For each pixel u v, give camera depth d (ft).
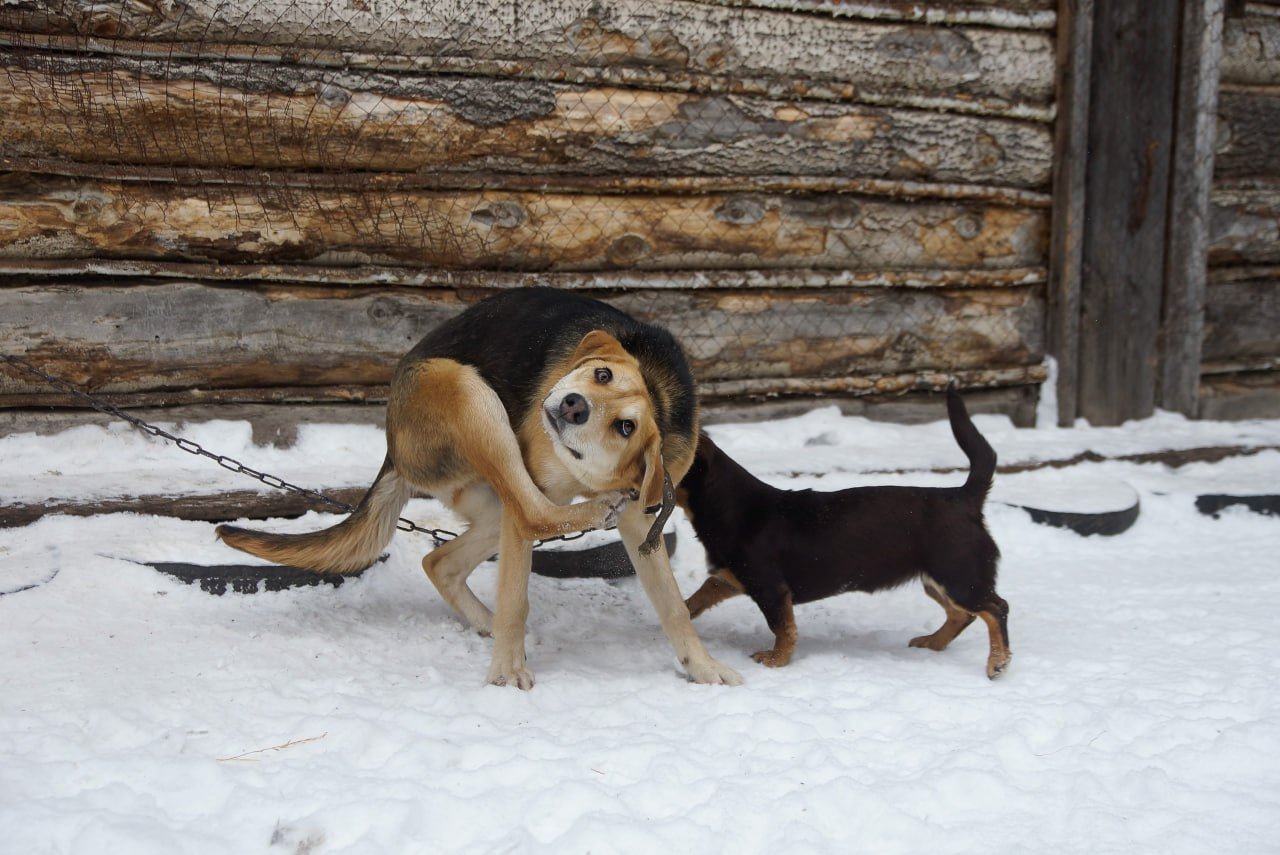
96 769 9.23
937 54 22.48
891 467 20.35
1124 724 10.82
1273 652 13.19
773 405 22.84
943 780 9.41
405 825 8.55
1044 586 16.61
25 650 12.00
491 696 11.35
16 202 17.37
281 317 19.11
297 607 14.52
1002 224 23.99
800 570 13.10
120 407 18.49
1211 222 25.85
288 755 9.86
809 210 22.11
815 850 8.29
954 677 12.51
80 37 17.07
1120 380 25.29
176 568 14.37
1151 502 20.06
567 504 12.65
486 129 19.36
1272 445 23.47
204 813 8.85
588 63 19.97
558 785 9.17
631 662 13.38
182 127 17.75
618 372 11.52
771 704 11.35
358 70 18.49
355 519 13.56
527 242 20.18
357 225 19.03
